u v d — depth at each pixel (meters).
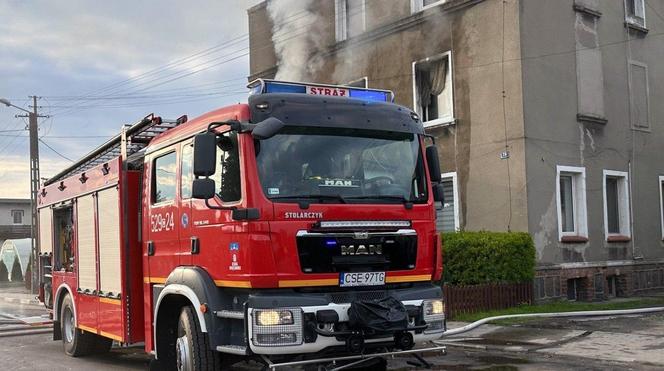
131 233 8.62
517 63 15.68
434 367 8.96
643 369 8.41
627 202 18.19
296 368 6.14
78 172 11.14
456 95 17.06
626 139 18.33
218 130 6.64
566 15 16.86
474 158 16.56
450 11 17.23
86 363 10.34
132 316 8.48
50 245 12.34
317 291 6.24
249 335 5.91
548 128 16.09
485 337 11.14
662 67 19.78
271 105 6.40
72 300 10.81
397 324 6.15
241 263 6.11
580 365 8.86
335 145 6.59
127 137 8.77
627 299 17.00
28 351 11.91
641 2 19.27
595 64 17.53
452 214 17.14
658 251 19.02
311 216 6.21
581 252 16.62
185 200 7.21
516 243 14.62
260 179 6.14
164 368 7.58
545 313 13.30
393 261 6.59
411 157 7.03
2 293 33.50
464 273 14.12
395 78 18.75
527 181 15.46
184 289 6.85
